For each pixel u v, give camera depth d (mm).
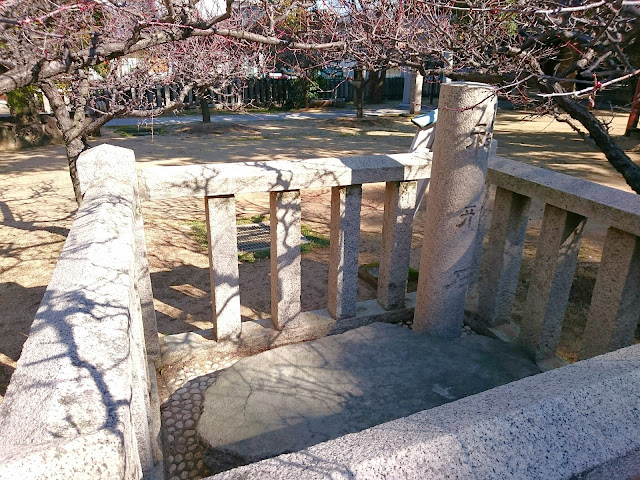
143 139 13055
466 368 3129
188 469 2611
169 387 3229
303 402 2836
